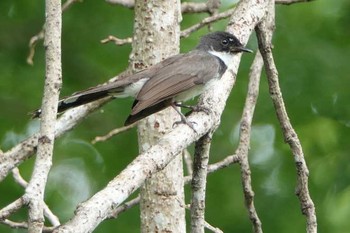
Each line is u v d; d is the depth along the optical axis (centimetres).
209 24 1160
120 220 1480
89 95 923
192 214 870
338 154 1517
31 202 673
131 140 1577
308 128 1528
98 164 1565
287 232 1486
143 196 937
